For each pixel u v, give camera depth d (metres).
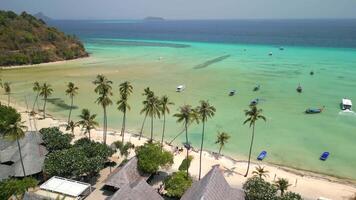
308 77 163.50
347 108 117.00
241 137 94.94
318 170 77.50
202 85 149.88
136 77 166.88
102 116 110.88
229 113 113.25
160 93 136.88
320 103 124.25
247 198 58.94
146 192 56.19
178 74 173.00
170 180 64.12
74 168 64.12
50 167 65.25
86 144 75.12
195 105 120.50
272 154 85.25
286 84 151.00
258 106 120.94
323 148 88.62
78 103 124.69
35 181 62.19
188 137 94.94
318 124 104.56
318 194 66.94
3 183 57.84
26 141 75.94
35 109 117.81
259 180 62.16
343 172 76.81
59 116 110.81
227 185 58.47
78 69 191.75
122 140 87.75
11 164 72.81
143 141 90.69
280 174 74.56
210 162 79.88
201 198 50.94
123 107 87.44
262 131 99.06
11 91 142.12
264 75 168.62
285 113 113.94
